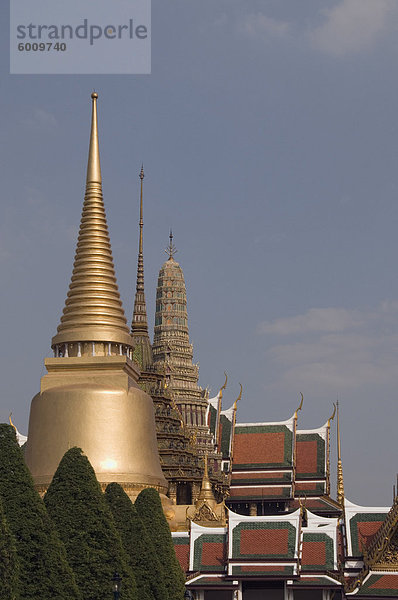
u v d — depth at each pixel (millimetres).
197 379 193250
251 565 112938
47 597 67812
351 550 116000
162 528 95688
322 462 185000
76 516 77188
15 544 67438
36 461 123062
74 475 79000
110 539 77188
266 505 180250
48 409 124500
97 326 130250
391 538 112125
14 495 70375
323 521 119000
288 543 113500
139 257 176125
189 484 155750
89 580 75250
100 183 137750
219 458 178000
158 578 84812
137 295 172500
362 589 109938
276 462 182625
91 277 132750
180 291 199750
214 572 113688
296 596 115625
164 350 192875
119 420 123688
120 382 125938
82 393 123688
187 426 177125
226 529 116875
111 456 121500
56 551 69500
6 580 62156
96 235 135000
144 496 97375
